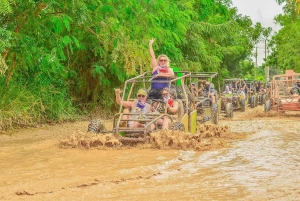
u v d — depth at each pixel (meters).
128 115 8.57
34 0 10.52
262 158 6.63
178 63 19.31
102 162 6.39
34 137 9.84
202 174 5.54
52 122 13.20
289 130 10.64
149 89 9.51
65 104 14.15
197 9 21.83
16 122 11.59
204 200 4.34
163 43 15.45
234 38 29.75
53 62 11.30
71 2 10.48
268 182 5.05
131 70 11.85
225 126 9.86
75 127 12.11
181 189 4.79
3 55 10.59
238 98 20.20
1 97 11.38
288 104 17.20
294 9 17.19
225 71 30.72
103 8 11.09
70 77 15.66
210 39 24.64
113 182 5.14
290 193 4.56
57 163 6.36
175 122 8.53
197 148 7.47
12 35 10.40
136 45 11.95
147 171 5.72
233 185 4.94
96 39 13.38
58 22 10.45
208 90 14.95
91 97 16.50
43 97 12.98
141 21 11.71
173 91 9.30
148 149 7.52
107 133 8.23
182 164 6.20
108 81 15.00
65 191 4.73
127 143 7.99
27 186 4.91
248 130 10.68
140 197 4.49
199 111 13.35
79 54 15.36
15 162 6.52
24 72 13.04
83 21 10.78
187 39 21.19
